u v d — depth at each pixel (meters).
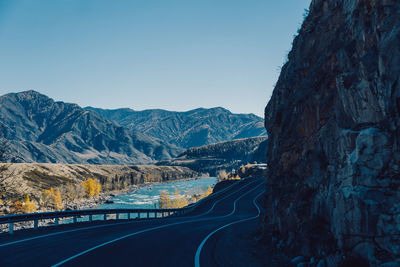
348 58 8.75
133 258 8.91
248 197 56.84
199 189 168.25
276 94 15.64
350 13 9.41
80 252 9.36
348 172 7.58
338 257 7.44
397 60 6.59
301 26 14.09
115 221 21.66
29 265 7.66
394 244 6.21
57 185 173.12
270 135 16.00
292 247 10.19
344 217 7.45
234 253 10.90
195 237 14.19
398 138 6.58
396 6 7.12
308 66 12.03
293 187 11.73
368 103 7.38
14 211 54.59
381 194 6.72
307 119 11.13
